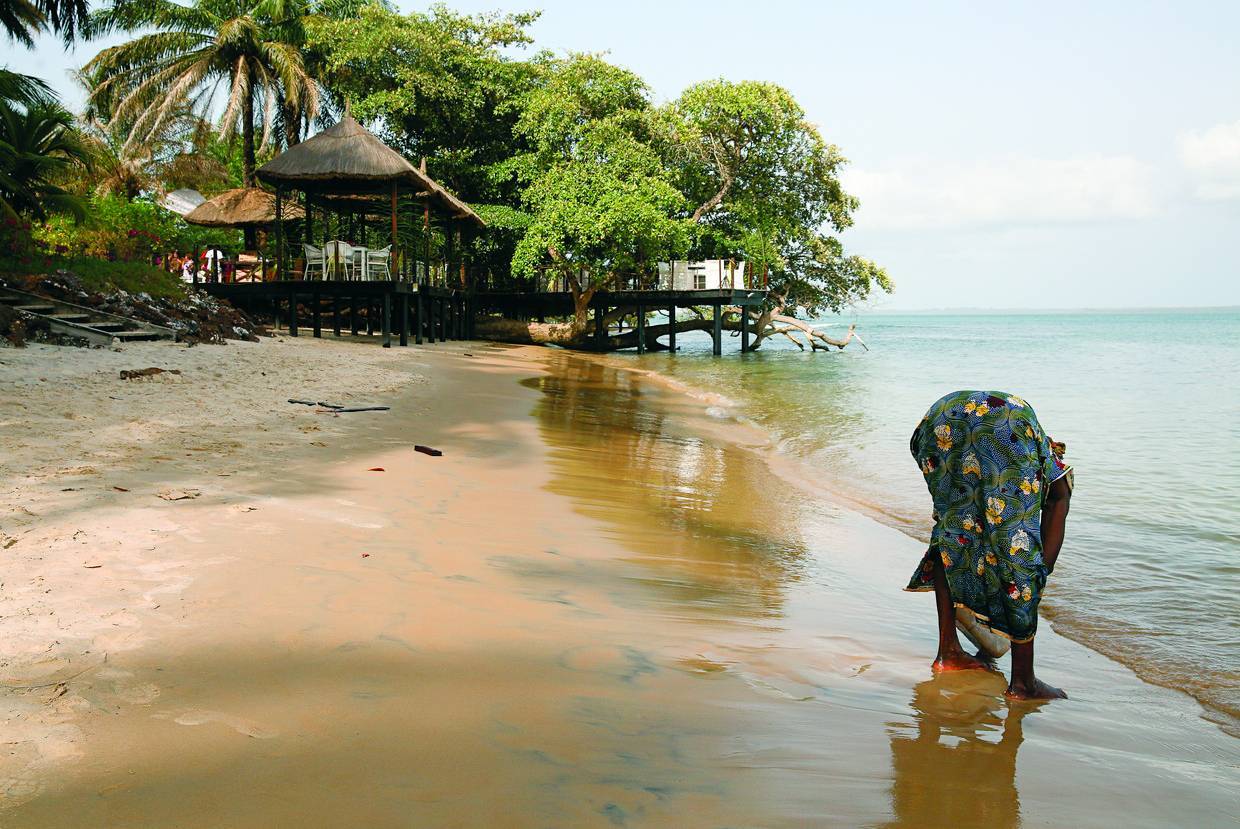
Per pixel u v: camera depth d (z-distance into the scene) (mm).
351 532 4723
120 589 3514
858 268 36250
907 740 2799
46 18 18922
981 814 2318
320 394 10750
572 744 2492
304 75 31047
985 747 2793
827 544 5895
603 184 28453
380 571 4062
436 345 24906
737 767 2449
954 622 3561
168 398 9117
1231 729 3172
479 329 32125
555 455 8414
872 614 4355
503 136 34375
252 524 4664
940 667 3547
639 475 7922
